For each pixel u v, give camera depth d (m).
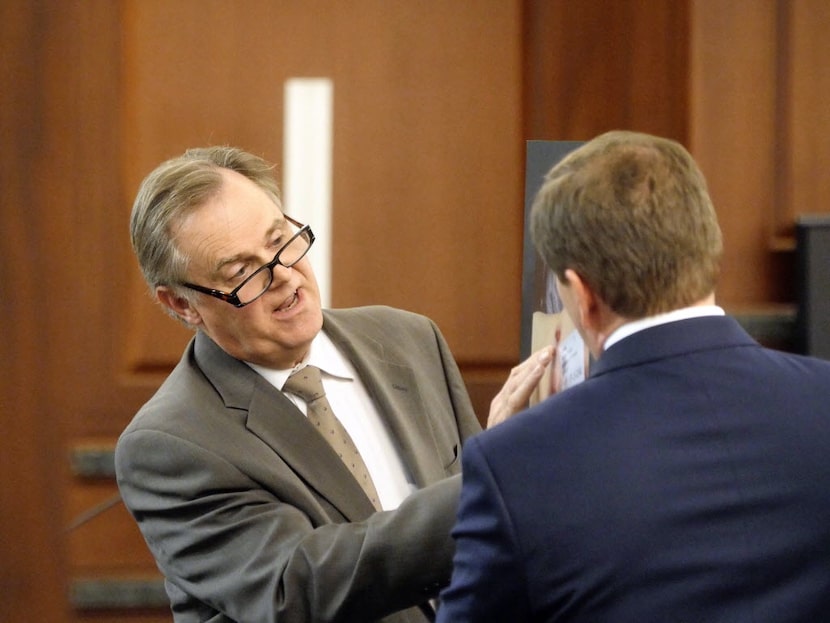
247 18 9.54
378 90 9.63
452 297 9.80
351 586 4.76
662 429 3.65
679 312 3.84
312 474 5.30
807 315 9.43
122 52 9.55
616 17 9.70
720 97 9.73
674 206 3.75
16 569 9.96
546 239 3.91
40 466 9.89
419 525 4.74
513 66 9.67
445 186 9.73
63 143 9.62
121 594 9.95
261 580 4.94
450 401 6.19
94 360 9.80
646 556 3.52
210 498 5.12
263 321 5.29
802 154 9.79
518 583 3.61
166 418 5.30
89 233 9.69
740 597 3.50
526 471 3.66
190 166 5.41
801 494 3.58
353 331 6.01
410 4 9.59
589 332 3.98
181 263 5.26
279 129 9.59
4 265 9.71
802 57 9.73
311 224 7.99
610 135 3.99
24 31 9.52
